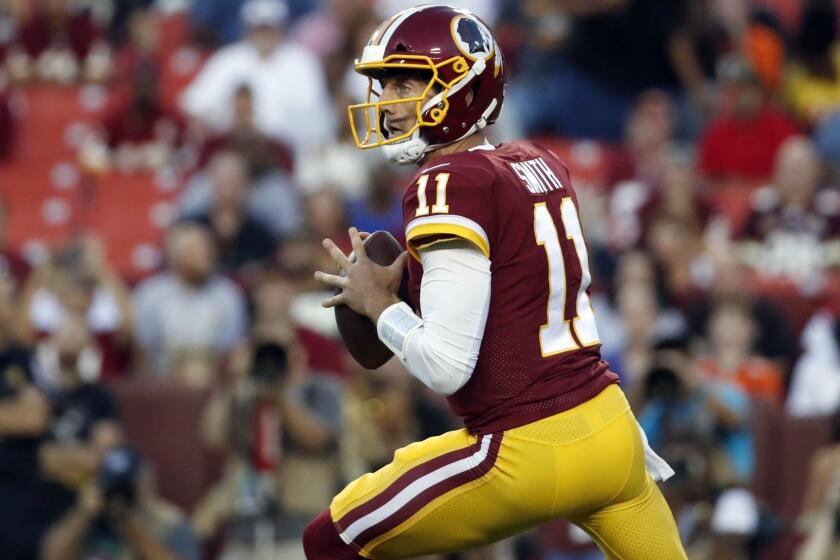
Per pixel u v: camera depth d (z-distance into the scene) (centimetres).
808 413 3108
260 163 3822
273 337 2777
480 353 1407
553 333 1422
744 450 2738
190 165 4072
